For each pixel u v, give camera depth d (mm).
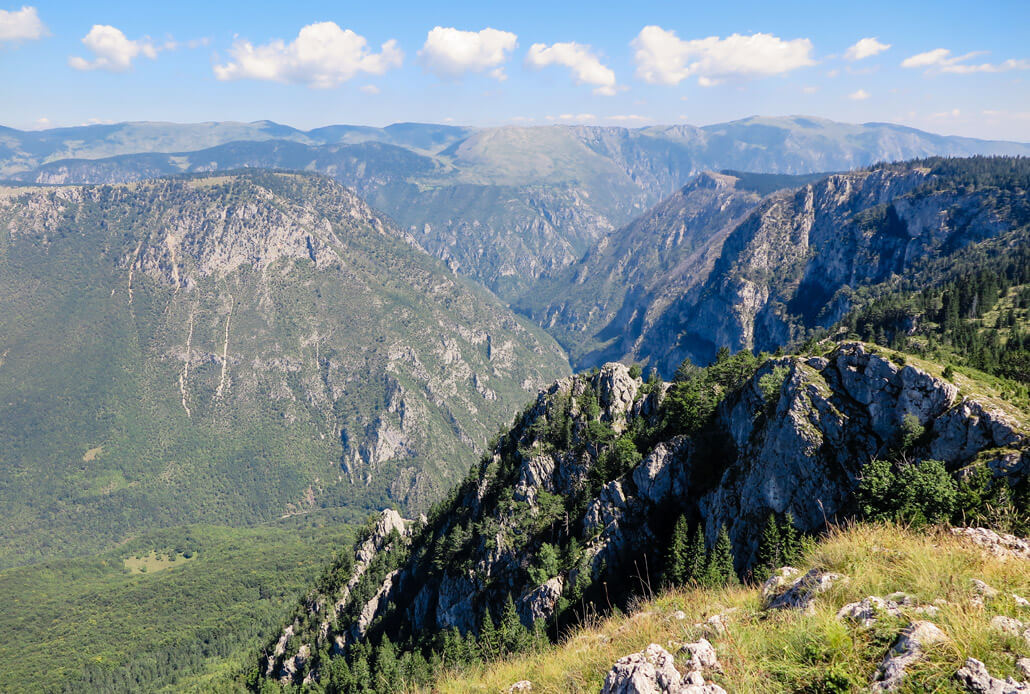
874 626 14062
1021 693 10195
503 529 136000
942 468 45938
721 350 144750
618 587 94438
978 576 16000
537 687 19109
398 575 185750
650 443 123375
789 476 77188
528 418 179000
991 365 111250
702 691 12969
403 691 30234
